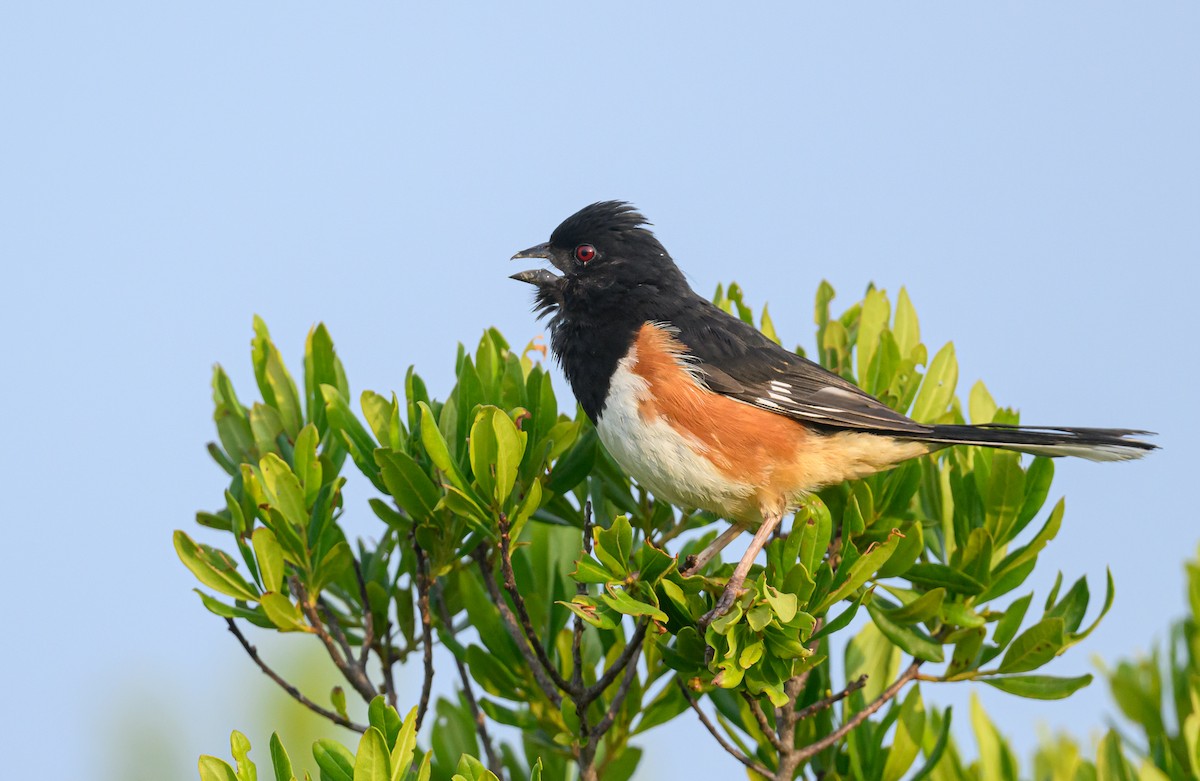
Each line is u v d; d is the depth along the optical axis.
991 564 8.00
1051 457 8.18
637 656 7.80
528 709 8.75
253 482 7.62
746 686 7.26
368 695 7.76
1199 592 8.04
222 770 5.72
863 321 9.60
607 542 7.22
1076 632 7.72
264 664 7.65
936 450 9.08
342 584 8.64
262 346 8.76
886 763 7.93
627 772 8.56
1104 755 7.22
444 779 8.28
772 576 7.41
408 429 8.23
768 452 9.21
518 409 7.65
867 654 8.67
